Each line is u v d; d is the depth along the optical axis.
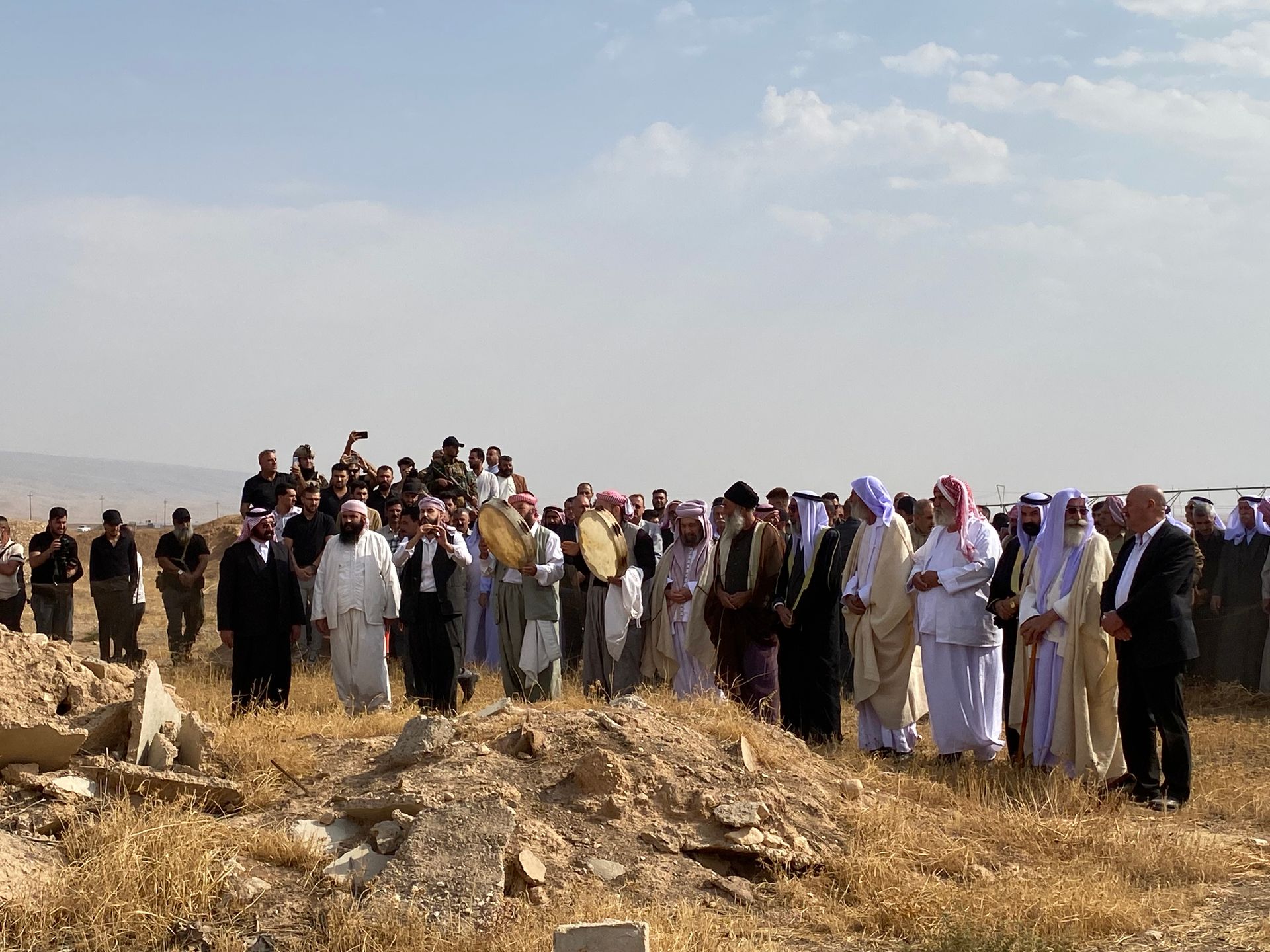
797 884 6.46
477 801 6.36
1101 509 11.44
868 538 10.66
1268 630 14.35
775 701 10.78
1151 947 5.82
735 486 10.98
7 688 6.98
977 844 7.29
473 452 18.95
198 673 13.99
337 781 7.29
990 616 10.15
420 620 11.56
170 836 5.97
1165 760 8.84
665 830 6.75
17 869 5.70
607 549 11.86
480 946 5.42
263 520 10.77
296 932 5.55
